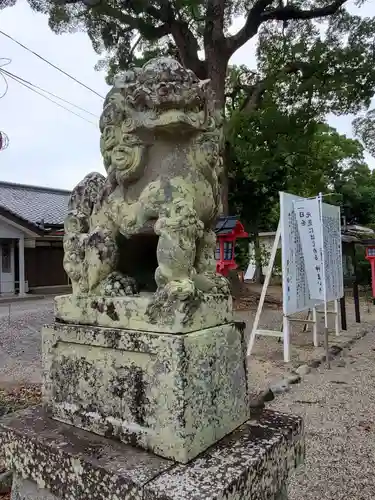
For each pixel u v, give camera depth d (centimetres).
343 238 699
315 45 854
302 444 135
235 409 125
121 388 115
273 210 1398
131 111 124
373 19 841
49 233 1248
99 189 142
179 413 103
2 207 1146
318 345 558
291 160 1048
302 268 469
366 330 683
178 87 114
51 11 847
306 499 207
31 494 122
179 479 95
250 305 957
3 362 491
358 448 261
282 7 891
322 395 363
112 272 130
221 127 137
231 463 104
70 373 128
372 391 373
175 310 109
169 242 114
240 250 1240
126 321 117
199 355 110
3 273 1220
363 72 833
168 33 902
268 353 516
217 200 140
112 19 886
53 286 1359
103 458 105
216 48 898
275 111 848
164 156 126
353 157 1622
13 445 122
